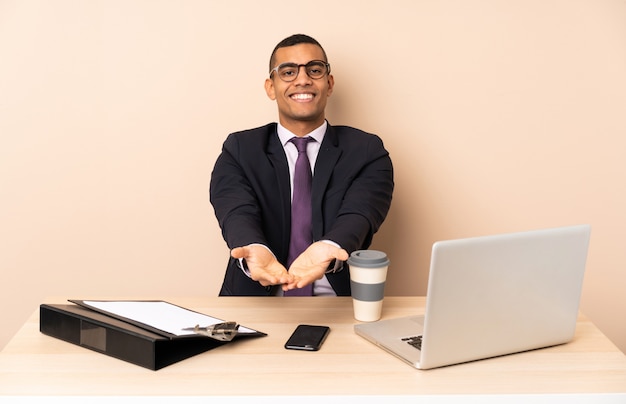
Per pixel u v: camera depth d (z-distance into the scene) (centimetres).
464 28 275
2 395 119
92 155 278
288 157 240
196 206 283
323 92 238
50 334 150
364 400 120
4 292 285
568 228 138
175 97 276
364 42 275
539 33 275
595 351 144
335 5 272
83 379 127
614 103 279
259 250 173
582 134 281
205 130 278
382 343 143
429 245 288
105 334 138
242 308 173
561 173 283
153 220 283
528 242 133
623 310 291
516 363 137
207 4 271
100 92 275
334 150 234
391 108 279
